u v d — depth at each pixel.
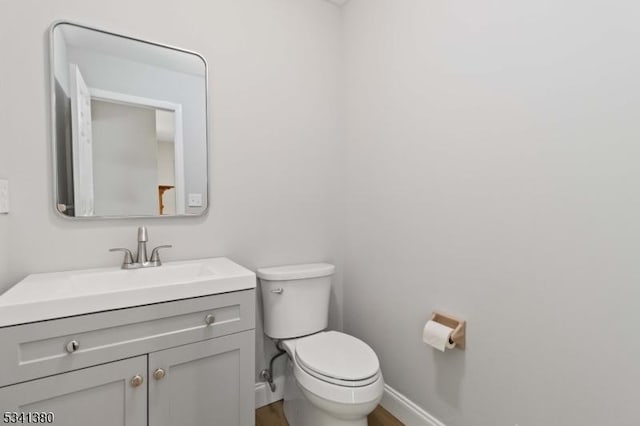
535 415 1.12
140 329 1.08
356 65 1.96
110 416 1.04
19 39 1.24
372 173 1.86
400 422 1.66
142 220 1.50
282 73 1.85
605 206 0.94
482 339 1.28
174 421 1.16
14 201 1.24
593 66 0.95
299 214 1.93
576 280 1.01
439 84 1.44
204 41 1.62
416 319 1.58
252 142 1.77
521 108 1.14
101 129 1.40
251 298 1.30
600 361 0.96
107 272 1.32
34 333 0.92
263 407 1.80
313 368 1.32
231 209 1.71
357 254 1.99
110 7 1.40
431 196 1.49
